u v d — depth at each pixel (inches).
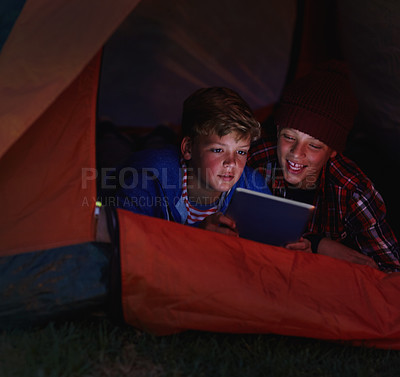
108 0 60.7
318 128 80.9
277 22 161.5
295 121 81.7
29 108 58.7
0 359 53.8
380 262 86.9
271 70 167.8
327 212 88.5
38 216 62.2
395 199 122.6
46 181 64.2
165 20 154.9
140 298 60.3
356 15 82.0
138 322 61.1
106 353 57.9
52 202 63.3
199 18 156.7
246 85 167.5
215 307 60.9
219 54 162.1
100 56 67.7
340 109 82.0
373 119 98.3
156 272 60.6
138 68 157.9
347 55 89.9
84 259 60.9
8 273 58.8
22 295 58.5
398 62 81.5
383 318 64.8
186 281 60.9
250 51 164.2
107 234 63.1
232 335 65.4
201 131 73.0
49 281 59.2
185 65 160.7
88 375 53.7
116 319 61.1
